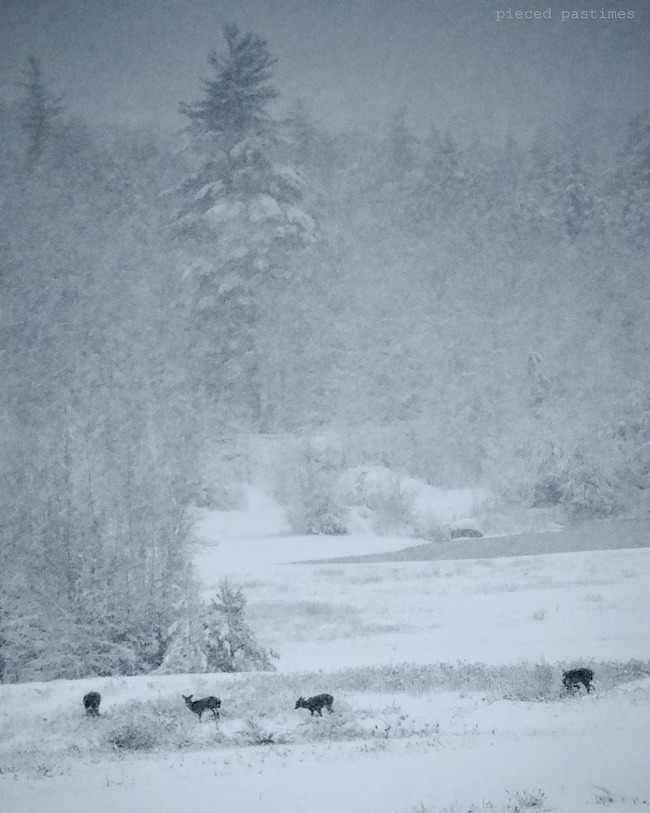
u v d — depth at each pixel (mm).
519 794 26734
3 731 45469
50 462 80562
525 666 55000
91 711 46844
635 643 63562
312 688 50250
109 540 72250
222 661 61125
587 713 38906
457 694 46906
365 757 33469
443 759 31922
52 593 68062
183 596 70062
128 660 64312
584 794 26469
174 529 73625
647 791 26516
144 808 28453
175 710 46156
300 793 28719
